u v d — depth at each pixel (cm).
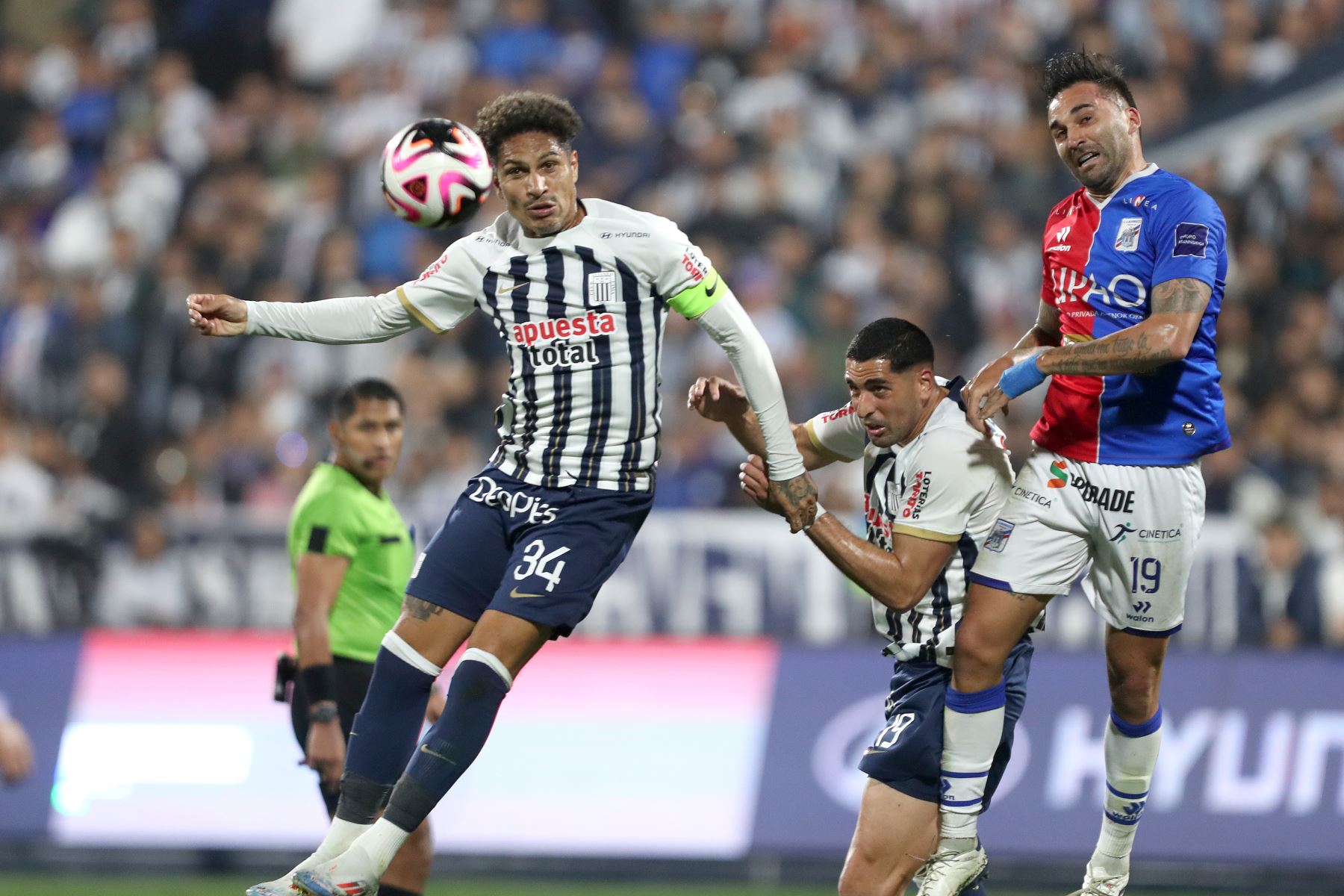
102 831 2923
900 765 1669
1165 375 1561
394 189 1520
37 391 4122
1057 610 3066
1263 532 3153
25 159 4869
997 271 4228
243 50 5066
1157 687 1677
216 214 4622
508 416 1519
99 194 4662
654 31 4866
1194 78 4659
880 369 1595
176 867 3011
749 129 4556
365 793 1487
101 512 3516
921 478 1616
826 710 2917
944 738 1655
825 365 4078
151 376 4172
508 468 1505
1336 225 4234
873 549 1600
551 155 1438
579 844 2869
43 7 5184
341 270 4350
